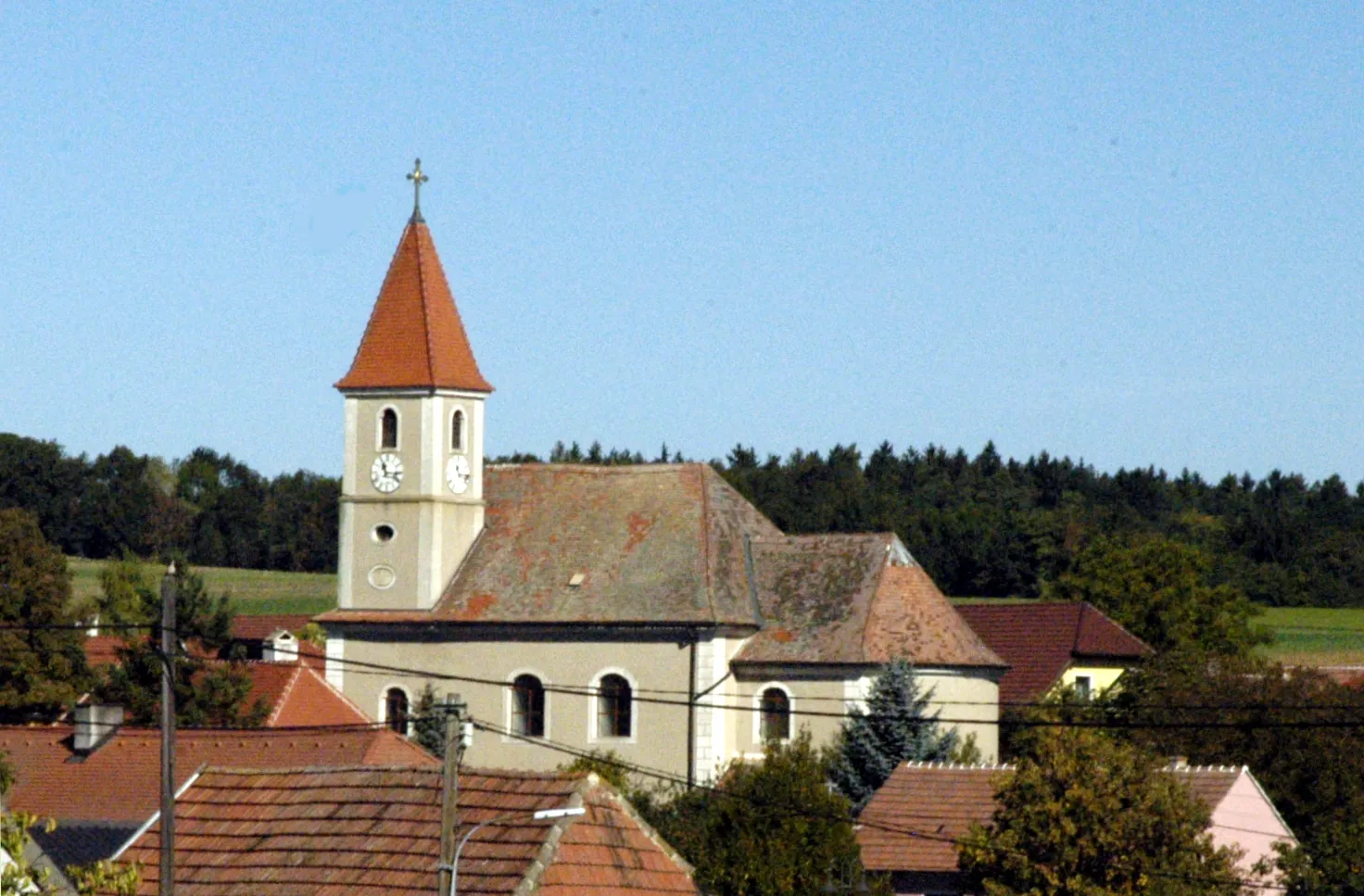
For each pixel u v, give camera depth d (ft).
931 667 355.97
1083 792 235.20
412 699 376.27
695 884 164.86
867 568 370.12
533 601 373.81
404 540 380.78
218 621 382.22
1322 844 250.98
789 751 298.56
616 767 339.36
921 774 276.62
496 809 161.99
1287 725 283.79
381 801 167.12
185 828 171.42
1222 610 534.37
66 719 411.54
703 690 360.69
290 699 357.82
